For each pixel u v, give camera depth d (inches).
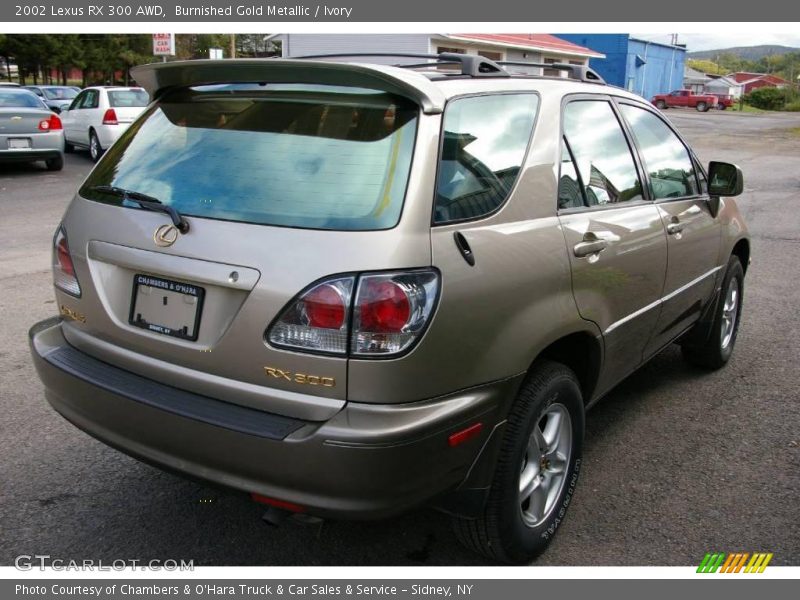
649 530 127.9
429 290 92.7
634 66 2146.9
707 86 3294.8
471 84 110.2
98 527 125.3
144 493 135.8
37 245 339.9
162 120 119.6
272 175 101.7
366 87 103.6
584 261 120.0
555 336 112.5
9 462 144.6
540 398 111.2
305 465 90.8
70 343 118.2
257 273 94.7
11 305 243.6
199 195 104.7
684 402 180.7
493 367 101.4
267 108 108.9
